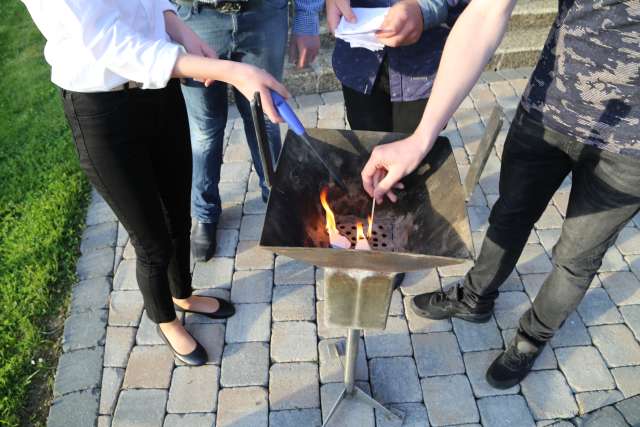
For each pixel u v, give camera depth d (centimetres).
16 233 281
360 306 154
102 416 213
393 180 143
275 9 215
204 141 240
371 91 225
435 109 141
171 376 225
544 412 212
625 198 155
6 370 225
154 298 205
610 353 230
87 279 261
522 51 388
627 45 133
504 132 341
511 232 195
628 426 207
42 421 215
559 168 172
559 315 196
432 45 204
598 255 176
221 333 240
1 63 402
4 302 251
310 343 236
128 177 166
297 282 261
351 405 214
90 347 235
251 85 138
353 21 197
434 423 210
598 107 146
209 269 267
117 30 138
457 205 142
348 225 171
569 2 141
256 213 294
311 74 371
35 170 316
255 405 216
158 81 143
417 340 236
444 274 264
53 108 361
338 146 166
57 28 137
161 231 187
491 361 229
